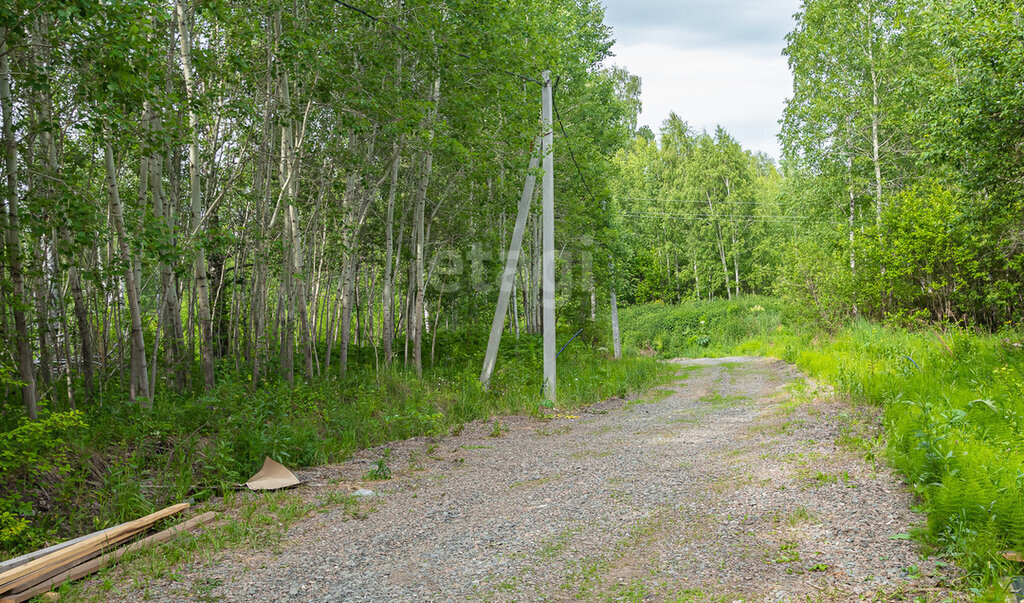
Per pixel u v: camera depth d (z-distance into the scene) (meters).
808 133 26.16
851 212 26.03
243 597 3.95
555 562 4.42
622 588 3.92
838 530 4.58
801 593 3.61
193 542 4.92
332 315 19.70
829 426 8.56
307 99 12.16
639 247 52.09
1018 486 4.36
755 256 53.59
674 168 61.69
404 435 9.84
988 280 19.72
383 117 12.55
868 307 23.34
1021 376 9.38
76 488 5.85
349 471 7.61
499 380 14.82
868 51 25.11
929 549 4.01
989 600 3.22
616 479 6.71
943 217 20.02
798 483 5.93
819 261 25.27
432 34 12.15
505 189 18.36
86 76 6.92
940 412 7.18
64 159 9.55
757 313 46.72
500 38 12.94
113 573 4.39
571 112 22.89
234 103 10.59
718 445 8.20
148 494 6.17
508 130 13.90
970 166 15.01
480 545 4.82
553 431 10.25
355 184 15.65
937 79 16.12
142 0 6.54
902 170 26.02
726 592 3.72
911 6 16.88
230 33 11.10
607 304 34.81
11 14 6.02
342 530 5.29
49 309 9.91
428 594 3.95
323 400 11.32
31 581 4.06
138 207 8.04
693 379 18.64
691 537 4.74
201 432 8.46
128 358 12.06
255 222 12.28
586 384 15.34
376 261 20.22
